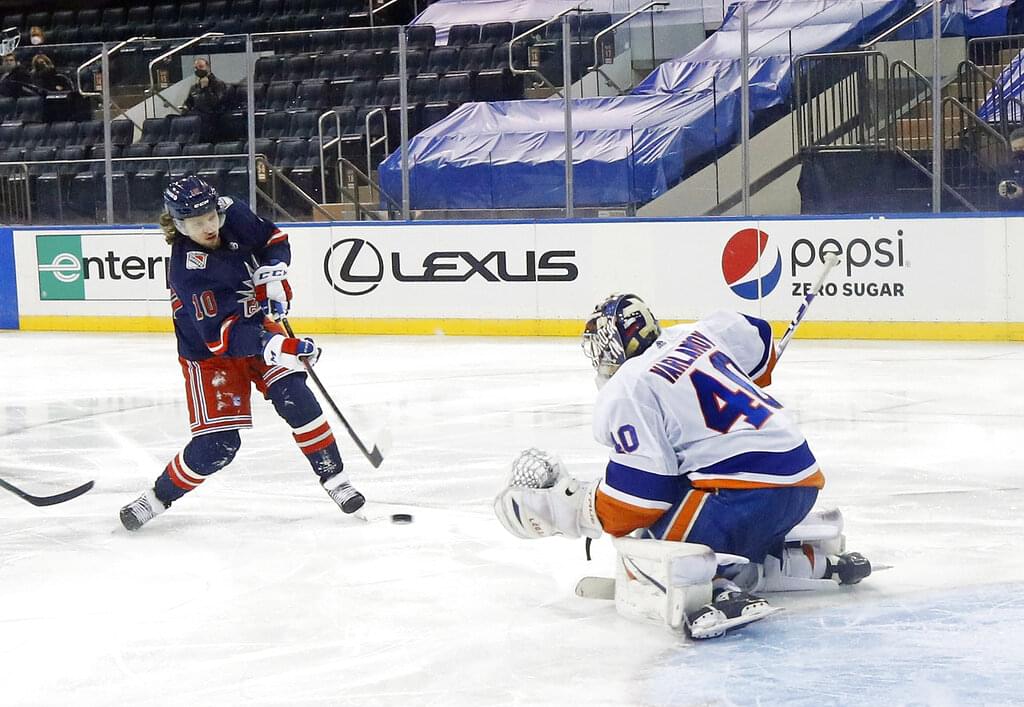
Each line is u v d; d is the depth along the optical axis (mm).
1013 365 14914
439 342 18906
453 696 5195
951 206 18594
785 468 5766
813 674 5297
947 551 7207
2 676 5582
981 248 17047
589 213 20219
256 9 31859
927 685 5148
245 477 9922
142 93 25422
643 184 19922
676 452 5805
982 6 21188
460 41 26766
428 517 8438
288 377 8266
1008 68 19172
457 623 6145
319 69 25500
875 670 5324
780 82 20016
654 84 21734
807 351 16609
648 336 5898
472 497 9008
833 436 10828
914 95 19516
